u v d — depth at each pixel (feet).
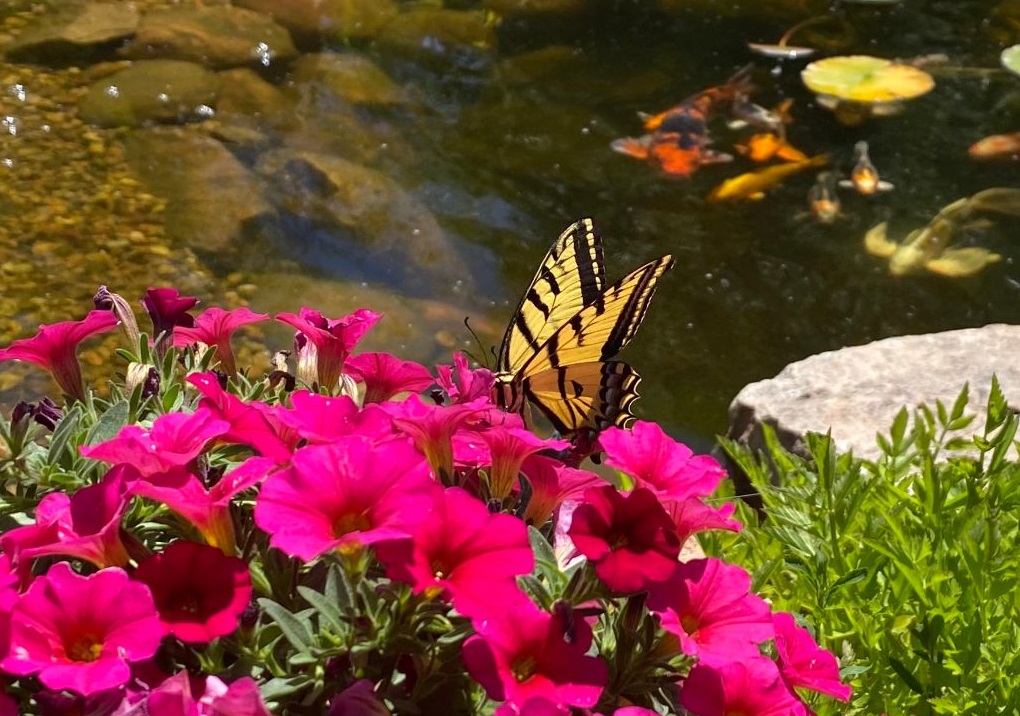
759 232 6.30
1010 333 4.67
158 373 2.32
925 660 2.74
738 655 1.84
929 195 6.60
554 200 6.46
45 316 5.00
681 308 5.79
